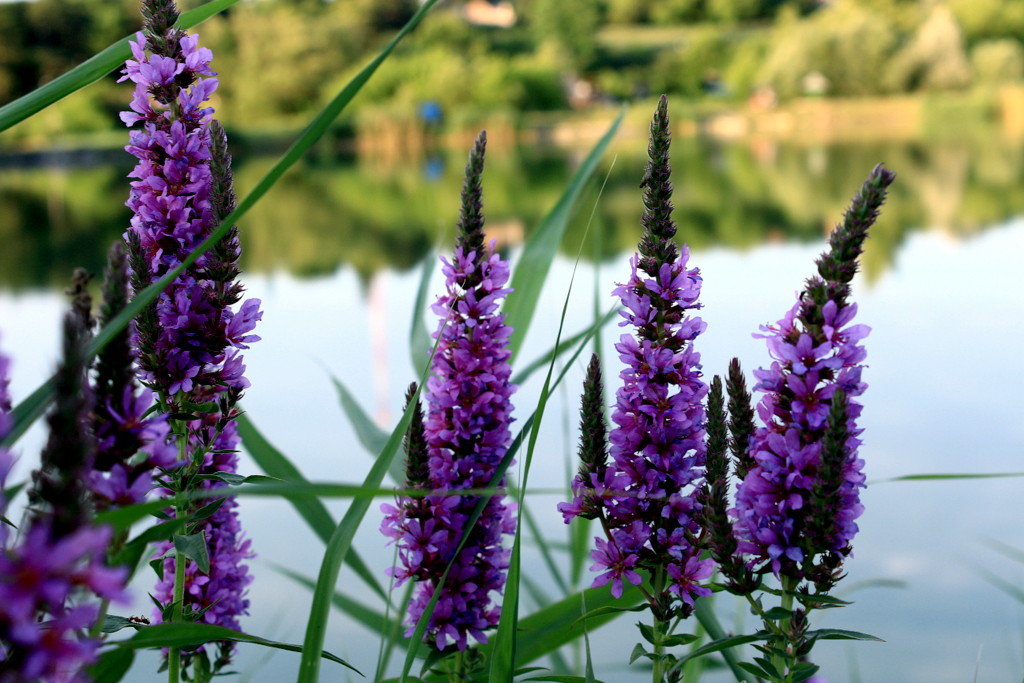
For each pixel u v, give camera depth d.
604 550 2.49
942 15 69.81
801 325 2.30
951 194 33.00
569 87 83.62
